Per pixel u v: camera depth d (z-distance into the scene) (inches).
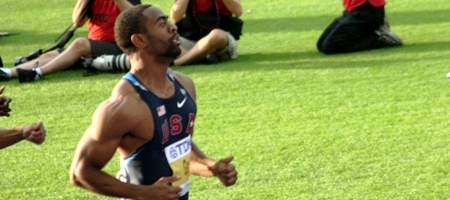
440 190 303.0
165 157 209.3
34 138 215.0
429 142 350.3
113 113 200.8
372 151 343.3
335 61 496.4
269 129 375.6
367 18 516.1
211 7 503.2
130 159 209.0
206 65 497.7
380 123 376.2
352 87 434.9
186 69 488.7
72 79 474.3
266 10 711.7
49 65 479.8
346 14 522.3
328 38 517.3
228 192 310.0
